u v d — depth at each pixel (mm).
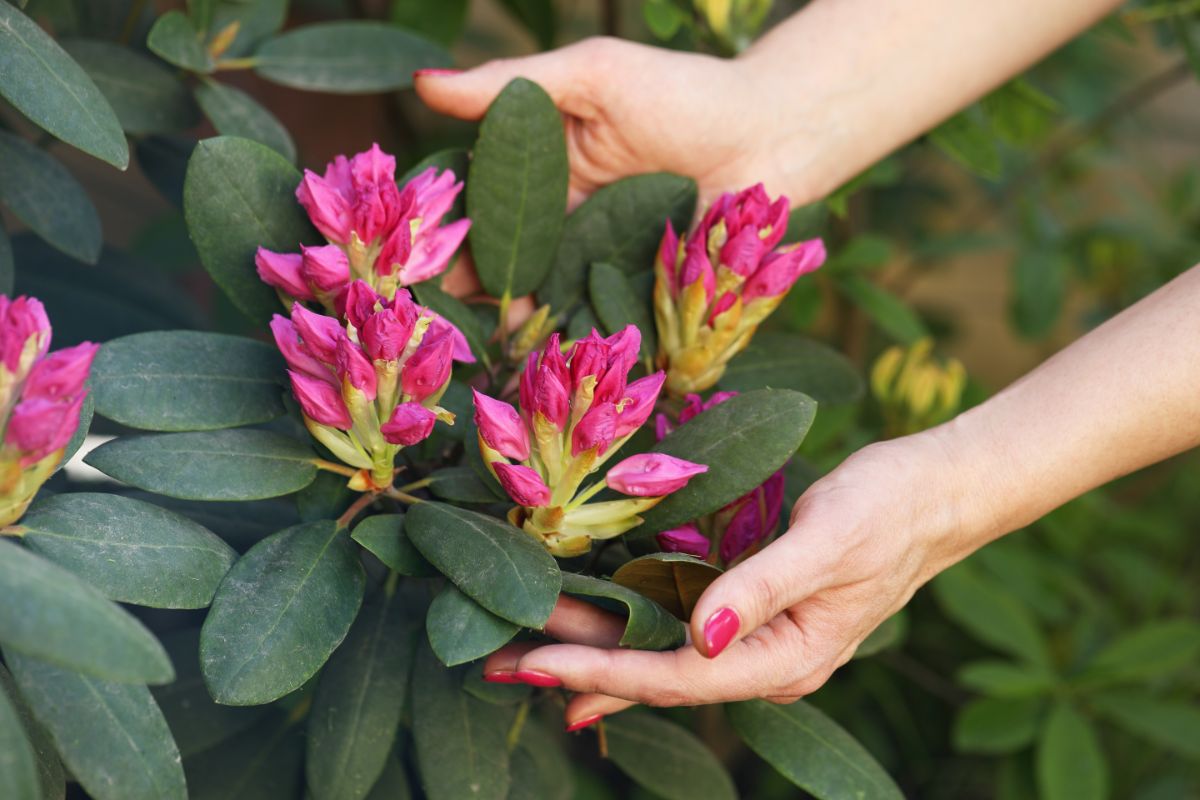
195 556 531
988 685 923
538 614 517
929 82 732
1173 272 1243
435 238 601
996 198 1236
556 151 631
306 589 539
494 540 539
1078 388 596
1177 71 1083
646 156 703
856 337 1070
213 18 684
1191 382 587
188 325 815
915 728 1218
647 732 672
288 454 564
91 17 715
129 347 561
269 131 680
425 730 580
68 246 619
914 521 577
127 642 455
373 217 565
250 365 576
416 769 656
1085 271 1264
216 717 607
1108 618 1184
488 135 622
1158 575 1193
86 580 510
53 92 540
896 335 882
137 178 1101
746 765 1171
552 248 646
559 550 562
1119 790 1169
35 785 442
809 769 588
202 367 568
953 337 1444
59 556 511
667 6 729
